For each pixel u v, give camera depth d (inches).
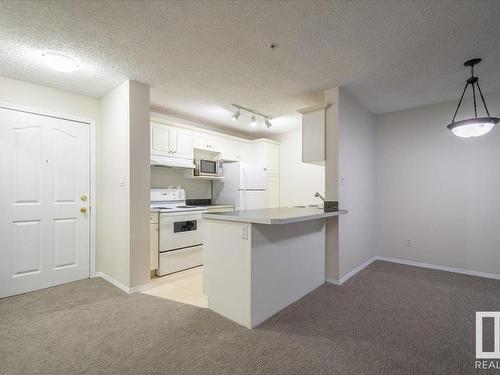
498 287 111.8
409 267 142.9
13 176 105.0
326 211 104.7
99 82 110.4
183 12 67.6
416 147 146.6
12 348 68.0
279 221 73.5
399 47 84.9
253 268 79.3
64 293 105.6
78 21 70.8
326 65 97.1
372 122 156.9
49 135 114.0
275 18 70.4
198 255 146.6
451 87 117.9
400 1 64.1
